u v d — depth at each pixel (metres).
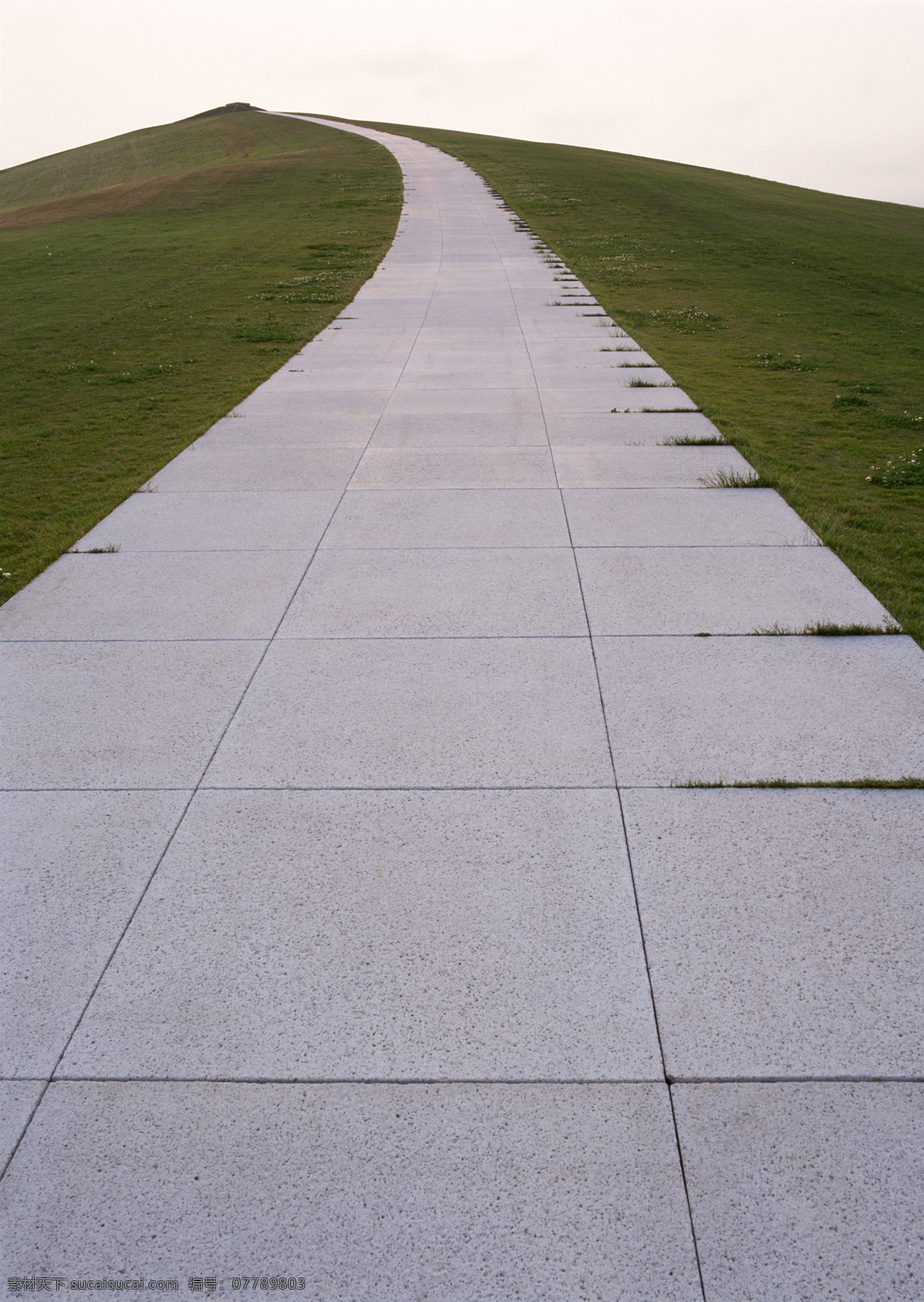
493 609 5.06
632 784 3.63
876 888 3.12
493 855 3.29
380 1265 2.09
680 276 18.66
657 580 5.36
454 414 8.90
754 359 11.76
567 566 5.56
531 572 5.49
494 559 5.69
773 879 3.17
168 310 15.51
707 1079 2.50
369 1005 2.73
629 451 7.70
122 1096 2.49
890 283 19.16
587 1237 2.13
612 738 3.91
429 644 4.71
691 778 3.65
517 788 3.63
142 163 53.72
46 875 3.26
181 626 4.97
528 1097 2.46
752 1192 2.22
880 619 4.83
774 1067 2.52
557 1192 2.23
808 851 3.28
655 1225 2.16
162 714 4.18
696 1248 2.11
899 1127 2.37
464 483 7.03
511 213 27.47
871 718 4.01
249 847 3.37
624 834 3.38
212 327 13.96
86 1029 2.68
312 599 5.23
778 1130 2.36
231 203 32.22
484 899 3.11
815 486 6.96
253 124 67.69
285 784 3.69
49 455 8.16
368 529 6.21
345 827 3.45
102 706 4.25
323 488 7.01
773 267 20.34
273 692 4.33
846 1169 2.27
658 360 11.15
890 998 2.72
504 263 19.25
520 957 2.88
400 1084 2.50
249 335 13.16
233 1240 2.14
